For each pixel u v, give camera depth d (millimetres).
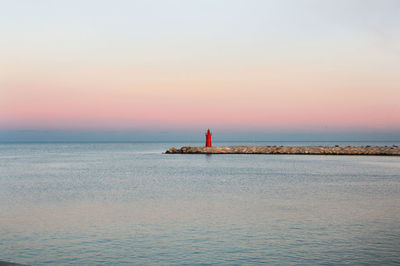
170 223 18062
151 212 20703
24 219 19016
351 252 13617
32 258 13188
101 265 12539
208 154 96125
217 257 13234
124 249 14109
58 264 12633
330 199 24984
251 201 24281
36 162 71688
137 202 24078
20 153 123062
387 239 15172
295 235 15828
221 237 15609
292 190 29719
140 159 80938
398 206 22250
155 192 28844
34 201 24641
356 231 16391
